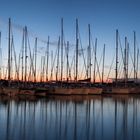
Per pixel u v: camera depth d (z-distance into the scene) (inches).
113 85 3292.3
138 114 1417.3
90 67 3014.3
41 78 3299.7
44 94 2618.1
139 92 3179.1
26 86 2810.0
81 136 857.5
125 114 1414.9
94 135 874.1
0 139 794.2
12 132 893.8
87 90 2847.0
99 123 1114.1
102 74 3277.6
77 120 1191.6
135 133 909.8
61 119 1210.6
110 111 1545.3
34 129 953.5
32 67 3085.6
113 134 893.8
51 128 981.8
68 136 853.8
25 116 1280.8
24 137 824.9
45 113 1407.5
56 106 1753.2
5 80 2763.3
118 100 2324.1
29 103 1904.5
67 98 2418.8
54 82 3075.8
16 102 1959.9
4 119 1175.6
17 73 2861.7
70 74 2974.9
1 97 2369.6
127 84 3314.5
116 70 3250.5
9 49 2659.9
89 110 1578.5
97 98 2507.4
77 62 2915.8
